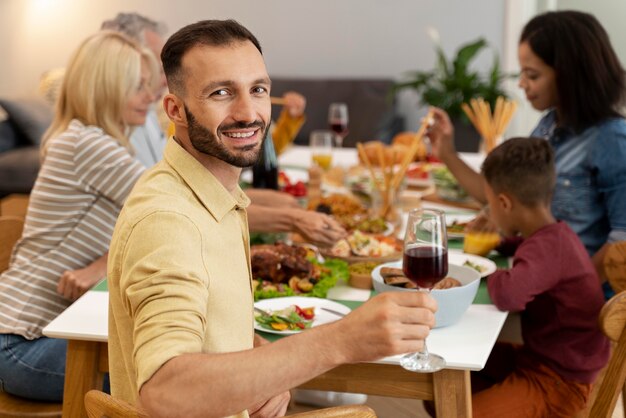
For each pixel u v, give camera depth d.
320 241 2.32
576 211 2.56
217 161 1.36
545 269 2.04
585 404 2.12
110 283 1.29
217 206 1.32
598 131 2.49
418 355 1.68
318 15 6.45
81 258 2.35
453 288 1.81
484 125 3.22
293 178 3.45
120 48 2.39
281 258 2.11
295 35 6.53
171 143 1.35
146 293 1.15
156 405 1.10
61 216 2.34
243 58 1.27
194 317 1.15
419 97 6.35
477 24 6.10
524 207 2.15
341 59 6.48
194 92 1.27
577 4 5.72
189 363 1.09
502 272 2.02
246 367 1.11
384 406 2.90
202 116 1.28
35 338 2.23
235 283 1.32
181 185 1.31
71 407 1.93
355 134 6.01
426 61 6.29
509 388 2.11
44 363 2.17
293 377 1.13
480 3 6.06
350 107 6.11
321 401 2.82
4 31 6.93
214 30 1.28
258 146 1.32
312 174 3.15
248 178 3.35
